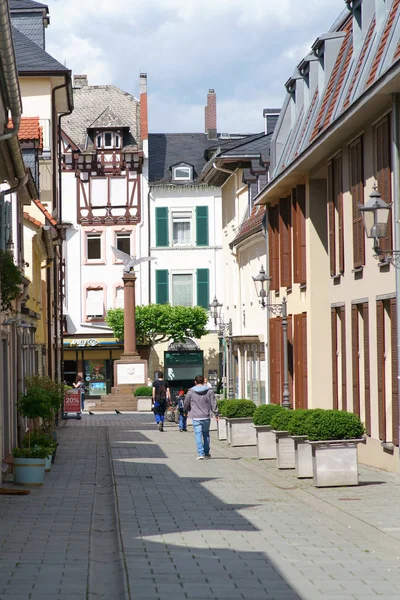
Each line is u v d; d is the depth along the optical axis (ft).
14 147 64.39
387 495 57.72
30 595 31.14
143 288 245.86
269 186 110.42
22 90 152.56
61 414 171.63
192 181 248.11
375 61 73.51
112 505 58.13
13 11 165.37
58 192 171.12
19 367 89.76
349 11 93.04
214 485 67.82
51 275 153.07
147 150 245.04
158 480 71.82
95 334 242.37
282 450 77.30
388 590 32.32
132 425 153.48
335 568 36.37
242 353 160.25
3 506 56.24
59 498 60.44
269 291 125.18
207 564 37.35
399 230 66.18
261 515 51.88
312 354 97.86
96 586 34.17
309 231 98.27
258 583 33.63
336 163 87.51
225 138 262.67
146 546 41.70
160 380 138.00
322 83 99.14
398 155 66.18
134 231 245.45
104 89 260.42
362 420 79.56
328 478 62.59
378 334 72.84
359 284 79.56
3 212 71.15
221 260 247.29
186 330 235.61
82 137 252.21
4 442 78.79
